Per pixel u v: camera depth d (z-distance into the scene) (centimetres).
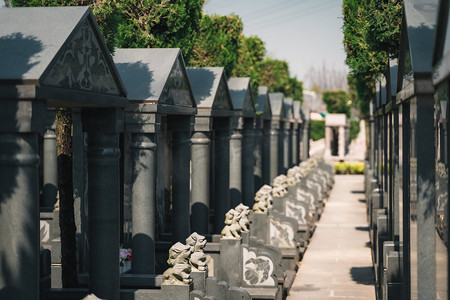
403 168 985
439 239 656
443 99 606
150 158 1141
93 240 885
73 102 757
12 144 681
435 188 687
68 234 1060
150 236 1149
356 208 3042
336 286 1550
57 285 1212
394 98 1290
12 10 781
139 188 1140
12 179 684
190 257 1043
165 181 1680
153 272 1161
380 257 1377
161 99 1141
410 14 808
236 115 1898
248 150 2123
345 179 4681
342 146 5747
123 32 1529
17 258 688
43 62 687
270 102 2673
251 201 2136
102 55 833
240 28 2395
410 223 852
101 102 817
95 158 875
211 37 2214
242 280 1345
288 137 3147
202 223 1527
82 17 762
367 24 1221
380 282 1355
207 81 1541
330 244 2117
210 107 1492
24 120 673
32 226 692
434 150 740
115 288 897
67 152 1058
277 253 1406
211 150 2034
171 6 1537
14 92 669
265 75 4103
